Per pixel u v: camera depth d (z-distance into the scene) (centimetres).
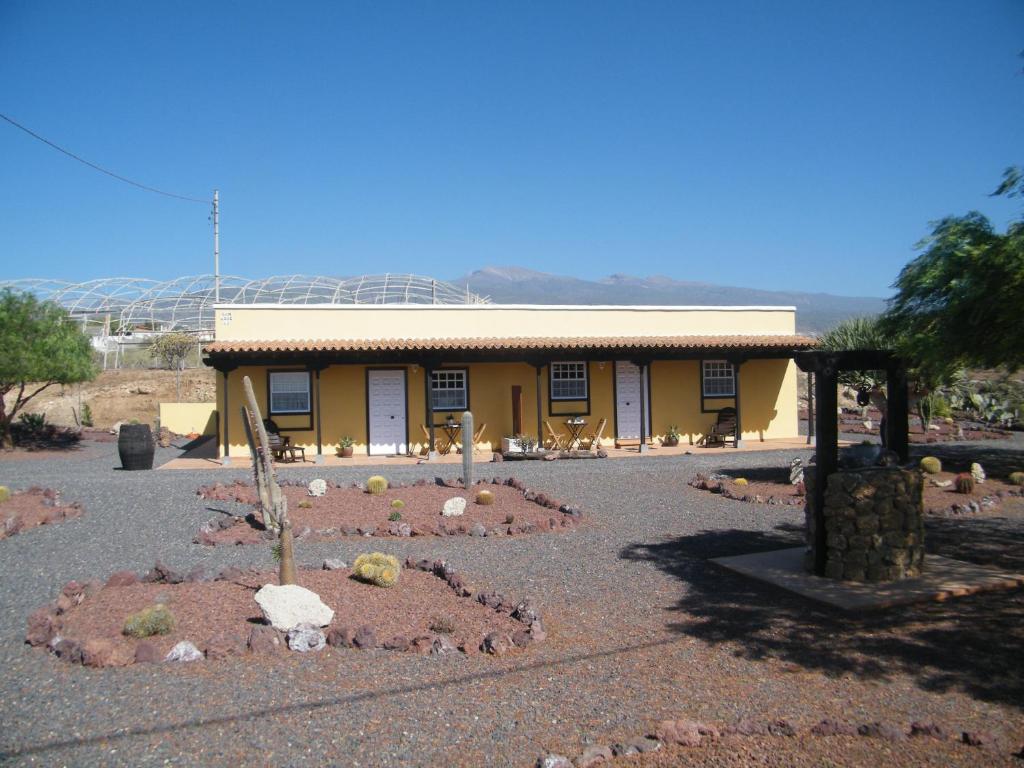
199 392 3481
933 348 952
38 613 680
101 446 2512
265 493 1088
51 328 2286
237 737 478
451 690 553
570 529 1137
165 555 969
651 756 457
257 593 680
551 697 543
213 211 4459
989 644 651
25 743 468
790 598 788
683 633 683
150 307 4850
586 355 2098
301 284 4875
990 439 2395
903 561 832
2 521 1098
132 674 572
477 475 1683
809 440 2294
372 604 742
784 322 2356
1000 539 1040
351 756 458
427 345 1989
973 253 935
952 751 467
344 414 2103
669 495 1427
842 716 518
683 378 2297
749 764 449
